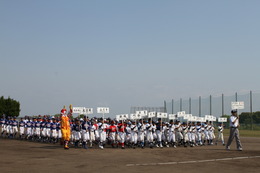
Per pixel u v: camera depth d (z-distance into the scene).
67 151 21.95
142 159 17.31
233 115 23.45
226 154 20.08
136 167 14.20
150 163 15.59
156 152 21.48
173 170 13.43
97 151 22.17
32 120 35.38
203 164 15.31
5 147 24.77
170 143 27.80
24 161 16.12
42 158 17.48
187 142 28.16
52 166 14.40
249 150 23.23
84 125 24.75
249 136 47.06
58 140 32.41
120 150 23.14
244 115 67.06
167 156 18.91
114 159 17.25
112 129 26.12
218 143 32.72
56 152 21.12
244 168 14.13
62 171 12.98
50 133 30.89
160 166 14.57
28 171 12.93
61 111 24.16
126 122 26.44
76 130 25.52
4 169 13.41
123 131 24.92
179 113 31.88
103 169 13.55
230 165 15.04
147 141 27.22
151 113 29.94
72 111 29.48
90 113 29.69
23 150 22.36
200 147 26.92
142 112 29.02
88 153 20.61
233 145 29.22
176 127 27.92
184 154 20.09
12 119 37.34
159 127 26.38
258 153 20.75
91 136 25.38
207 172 13.02
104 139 24.92
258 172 13.09
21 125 35.75
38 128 33.41
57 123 29.94
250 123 65.38
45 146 26.30
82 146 26.33
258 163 15.77
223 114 59.06
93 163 15.49
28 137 35.06
